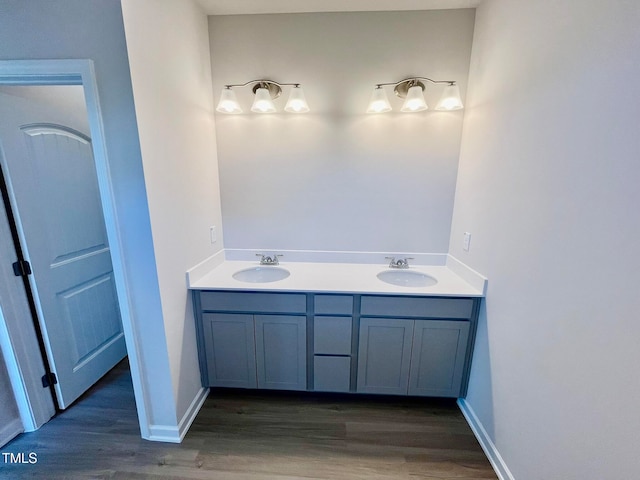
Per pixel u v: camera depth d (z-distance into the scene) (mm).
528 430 1168
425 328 1655
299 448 1500
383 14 1733
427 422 1676
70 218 1778
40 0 1089
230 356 1767
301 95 1758
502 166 1379
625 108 768
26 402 1556
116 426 1625
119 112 1156
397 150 1917
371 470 1389
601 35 843
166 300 1400
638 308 735
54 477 1346
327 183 1997
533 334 1146
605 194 830
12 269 1488
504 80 1368
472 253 1686
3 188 1438
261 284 1699
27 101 1509
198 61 1688
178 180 1499
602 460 843
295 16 1763
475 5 1649
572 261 952
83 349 1887
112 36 1095
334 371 1762
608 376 820
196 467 1396
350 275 1876
